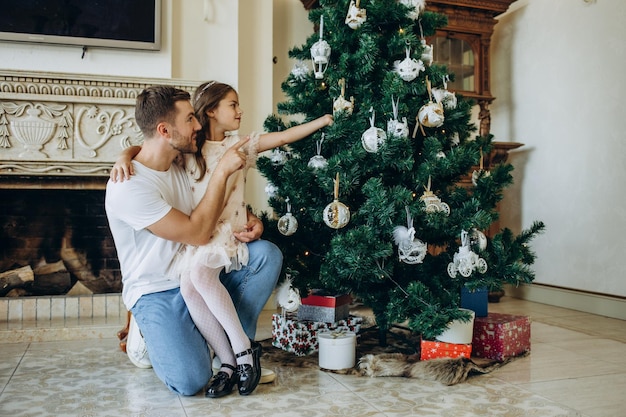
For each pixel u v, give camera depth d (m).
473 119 4.48
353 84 2.21
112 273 3.26
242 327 1.92
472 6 3.85
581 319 3.27
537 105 4.01
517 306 3.77
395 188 1.97
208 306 1.74
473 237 2.08
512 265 2.10
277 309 3.52
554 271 3.84
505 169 2.30
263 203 3.55
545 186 3.93
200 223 1.70
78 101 2.87
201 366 1.73
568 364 2.17
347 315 2.45
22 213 3.17
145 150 1.75
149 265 1.78
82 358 2.26
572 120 3.69
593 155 3.52
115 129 2.94
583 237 3.59
